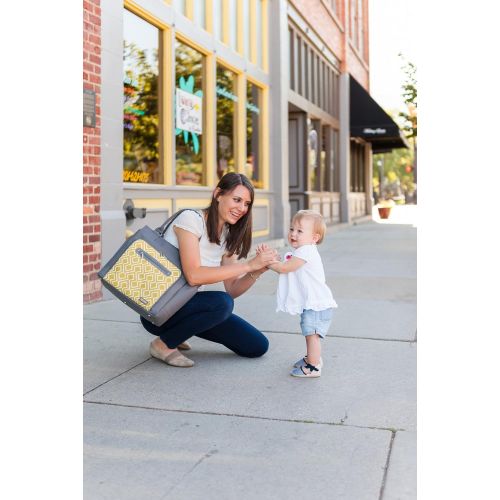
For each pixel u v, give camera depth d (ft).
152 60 24.95
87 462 8.57
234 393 11.51
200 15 29.60
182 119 27.45
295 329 16.78
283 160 41.78
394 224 71.56
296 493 7.70
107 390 11.66
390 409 10.64
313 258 12.30
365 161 85.10
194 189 27.96
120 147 21.33
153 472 8.28
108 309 19.03
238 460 8.66
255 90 38.65
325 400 11.12
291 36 47.16
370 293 22.59
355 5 77.10
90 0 19.43
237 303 20.65
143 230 12.20
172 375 12.62
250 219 12.73
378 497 7.58
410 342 15.37
